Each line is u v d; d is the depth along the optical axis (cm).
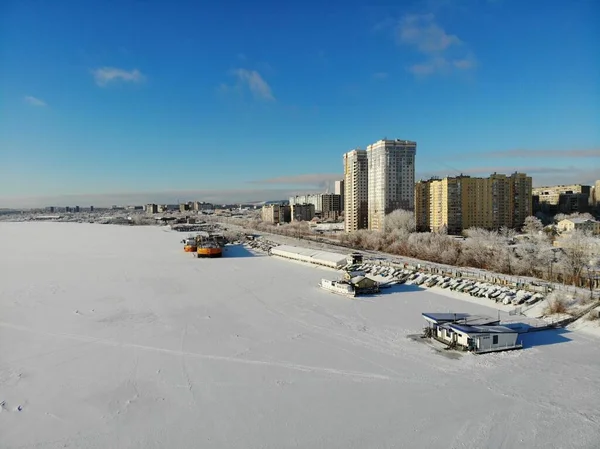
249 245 18150
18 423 3609
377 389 4150
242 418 3662
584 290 7462
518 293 7406
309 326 6203
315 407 3825
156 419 3662
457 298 7819
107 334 5900
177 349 5297
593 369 4525
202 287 9181
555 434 3347
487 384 4219
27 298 8150
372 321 6425
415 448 3203
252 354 5106
